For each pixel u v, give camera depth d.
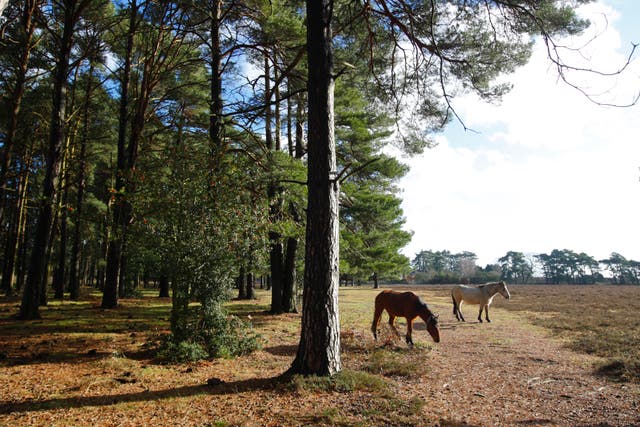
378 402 4.80
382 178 18.44
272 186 11.39
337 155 16.88
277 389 5.25
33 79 16.73
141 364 6.67
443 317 17.30
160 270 7.46
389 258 17.33
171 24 13.45
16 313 12.66
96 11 15.33
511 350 9.18
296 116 15.25
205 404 4.73
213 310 7.66
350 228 17.25
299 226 12.17
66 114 18.64
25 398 4.81
